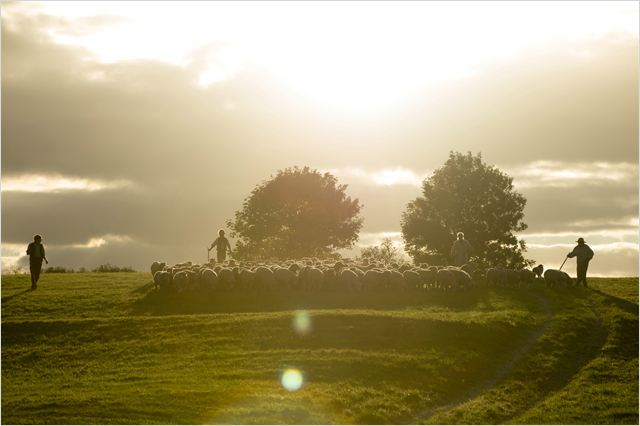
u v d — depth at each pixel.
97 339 47.72
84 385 40.28
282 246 117.88
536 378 43.56
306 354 44.44
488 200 109.00
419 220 107.31
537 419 38.28
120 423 34.75
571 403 40.16
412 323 48.41
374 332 47.53
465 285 59.47
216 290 57.94
